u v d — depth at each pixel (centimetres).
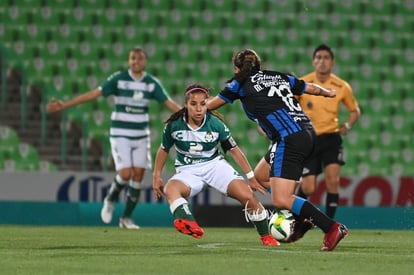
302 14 7412
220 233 4222
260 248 2980
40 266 2278
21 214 5256
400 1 7612
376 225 5459
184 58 7000
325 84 4394
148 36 6994
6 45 6681
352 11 7519
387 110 7150
